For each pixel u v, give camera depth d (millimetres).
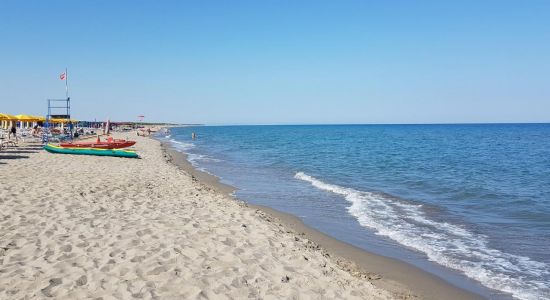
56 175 15336
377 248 9414
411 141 63031
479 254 8930
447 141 62750
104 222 8781
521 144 54594
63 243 7191
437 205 14414
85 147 27688
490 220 12125
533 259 8555
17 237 7367
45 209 9531
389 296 6328
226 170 24969
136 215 9688
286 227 10781
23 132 39594
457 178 21625
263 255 7348
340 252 9086
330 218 12344
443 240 10023
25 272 5852
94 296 5215
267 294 5691
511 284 7289
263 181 20359
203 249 7355
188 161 29969
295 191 17312
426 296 6797
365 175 22969
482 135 87500
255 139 74062
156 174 18094
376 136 84875
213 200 12602
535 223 11688
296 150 44094
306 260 7402
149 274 6027
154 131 104250
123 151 25609
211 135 97375
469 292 6977
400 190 17750
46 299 5055
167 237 7910
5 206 9539
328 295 5883
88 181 14219
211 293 5539
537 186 18906
